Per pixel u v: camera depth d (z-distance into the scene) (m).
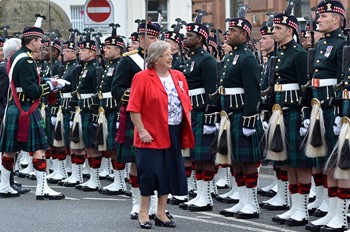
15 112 15.09
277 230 12.47
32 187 17.23
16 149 15.18
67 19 30.30
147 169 12.35
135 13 33.97
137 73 12.43
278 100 13.15
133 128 13.06
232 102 13.52
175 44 16.08
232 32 13.63
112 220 13.16
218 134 13.67
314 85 12.46
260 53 16.55
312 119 12.39
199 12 15.12
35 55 16.34
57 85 15.36
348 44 12.31
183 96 12.50
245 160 13.29
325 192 13.50
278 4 27.06
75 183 17.56
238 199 15.09
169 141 12.38
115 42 16.47
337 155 11.81
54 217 13.45
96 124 16.69
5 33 21.70
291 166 12.88
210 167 14.27
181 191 12.45
